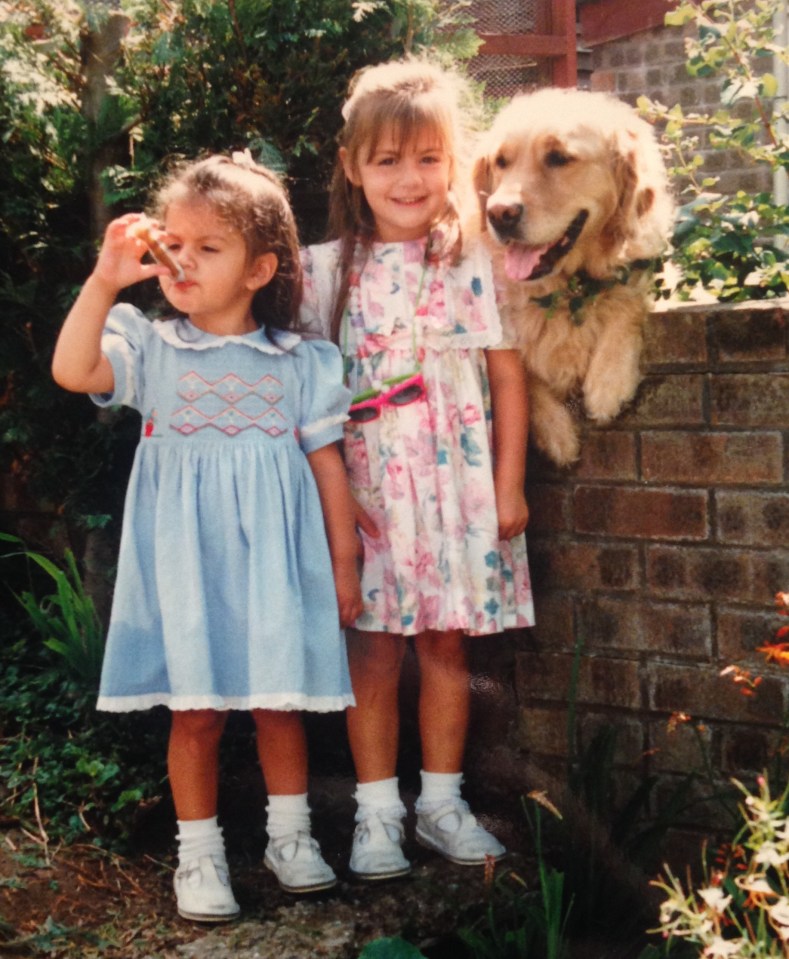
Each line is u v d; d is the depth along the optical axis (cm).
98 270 214
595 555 256
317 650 227
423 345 242
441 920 229
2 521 354
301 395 236
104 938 219
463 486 243
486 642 272
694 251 270
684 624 248
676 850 251
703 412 241
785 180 533
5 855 239
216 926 224
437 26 311
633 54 606
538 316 246
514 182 234
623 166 239
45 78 307
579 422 254
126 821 250
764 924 192
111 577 321
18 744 274
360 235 251
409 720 271
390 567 242
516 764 266
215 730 231
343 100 291
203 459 226
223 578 225
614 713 258
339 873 244
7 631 335
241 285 231
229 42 285
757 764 244
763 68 535
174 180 234
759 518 238
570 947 228
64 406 322
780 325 231
